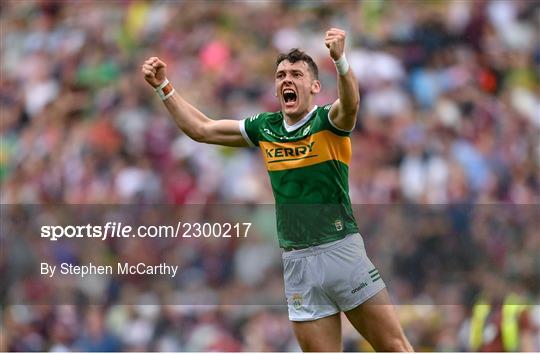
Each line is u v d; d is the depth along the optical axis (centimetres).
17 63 6575
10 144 6072
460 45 6053
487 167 5328
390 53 5884
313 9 6278
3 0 7012
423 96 5662
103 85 6247
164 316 3928
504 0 6275
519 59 6109
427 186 5144
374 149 5256
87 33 6600
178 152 5472
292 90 2200
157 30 6462
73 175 5638
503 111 5741
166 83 2311
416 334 3534
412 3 6203
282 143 2212
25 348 4016
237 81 5956
